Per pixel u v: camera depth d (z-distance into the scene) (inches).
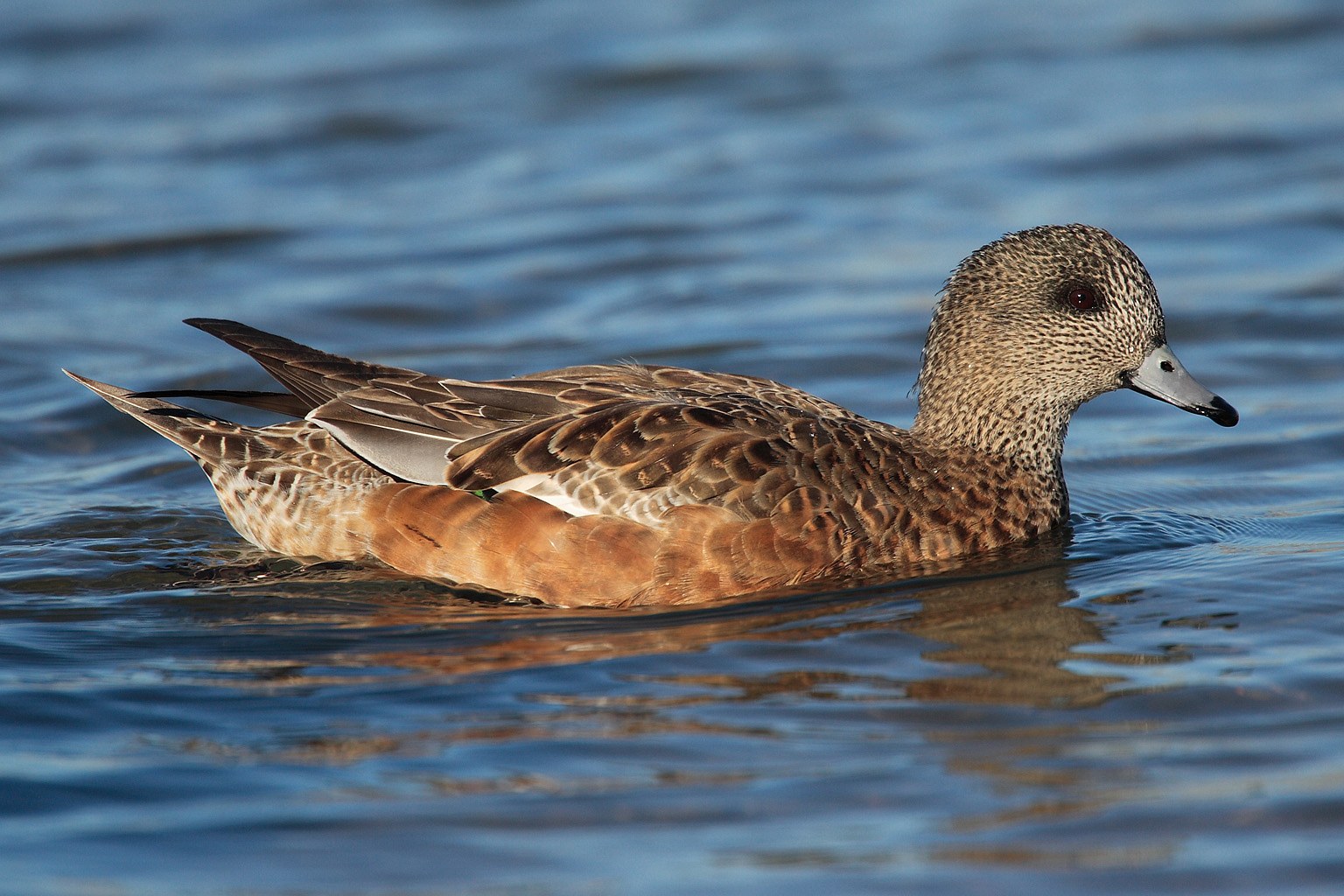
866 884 286.5
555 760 333.7
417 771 329.7
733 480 438.0
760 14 1216.2
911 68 1083.9
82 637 410.9
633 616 426.0
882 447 471.5
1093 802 313.1
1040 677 373.1
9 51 1104.8
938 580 448.5
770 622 416.5
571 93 1046.4
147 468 574.9
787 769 328.8
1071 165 901.2
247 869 292.4
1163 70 1060.5
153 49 1125.1
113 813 313.1
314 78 1064.2
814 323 709.9
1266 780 319.0
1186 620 408.8
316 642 406.6
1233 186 863.1
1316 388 631.2
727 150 946.1
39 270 780.0
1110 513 518.6
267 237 821.9
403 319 725.3
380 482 459.5
